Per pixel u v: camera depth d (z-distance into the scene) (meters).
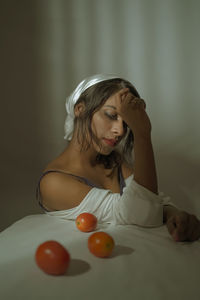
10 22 1.55
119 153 1.18
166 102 1.65
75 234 0.73
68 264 0.50
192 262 0.58
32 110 1.61
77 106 1.01
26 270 0.52
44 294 0.45
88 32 1.59
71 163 1.01
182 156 1.68
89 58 1.60
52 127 1.63
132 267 0.54
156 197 0.82
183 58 1.62
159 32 1.61
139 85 1.64
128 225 0.81
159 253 0.61
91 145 1.00
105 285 0.48
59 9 1.56
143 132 0.86
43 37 1.57
